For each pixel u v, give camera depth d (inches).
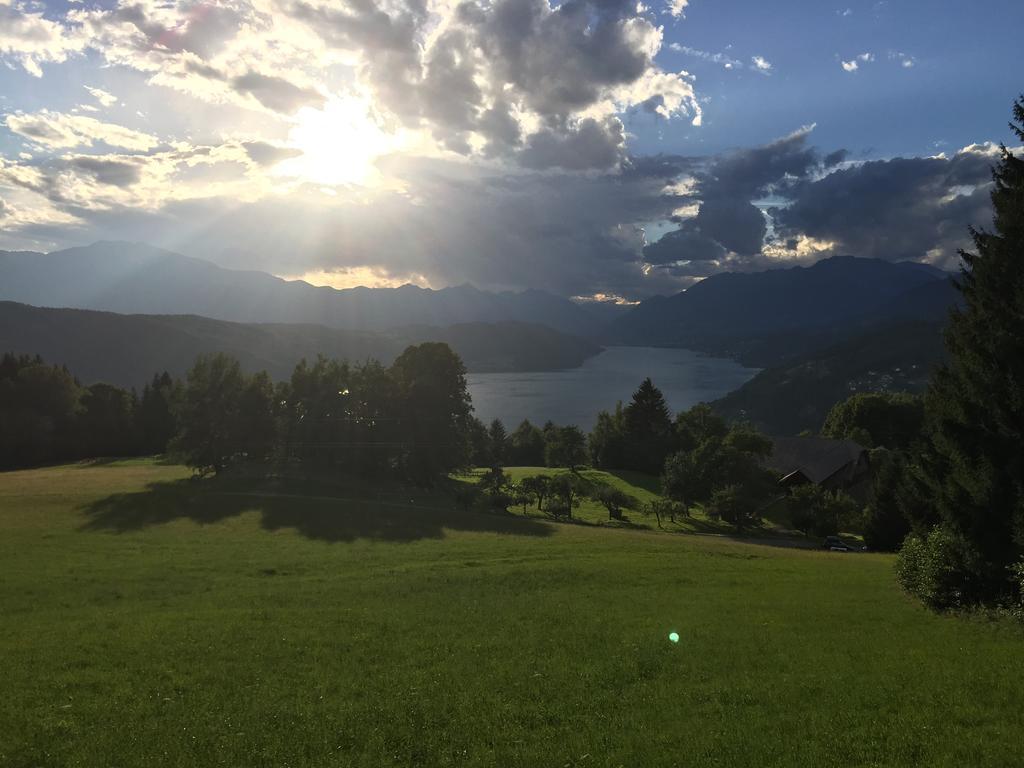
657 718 507.5
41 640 789.2
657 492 3882.9
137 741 481.7
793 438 3941.9
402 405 3346.5
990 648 676.7
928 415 1047.6
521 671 644.7
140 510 2201.0
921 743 427.2
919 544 1048.8
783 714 500.1
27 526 1898.4
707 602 1018.7
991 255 916.0
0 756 455.5
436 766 438.3
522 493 3073.3
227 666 681.0
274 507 2359.7
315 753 460.1
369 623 882.8
